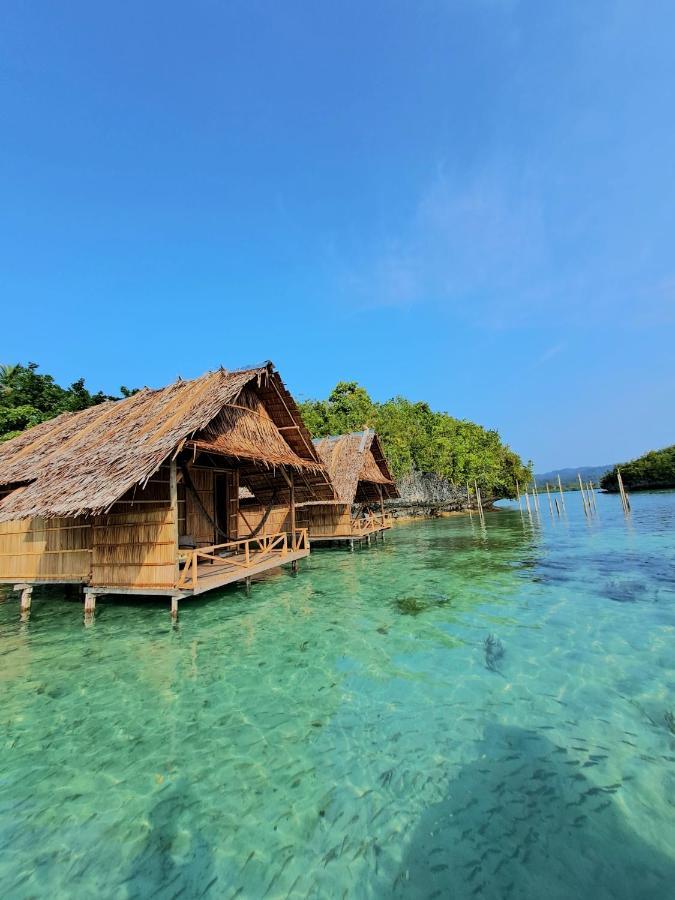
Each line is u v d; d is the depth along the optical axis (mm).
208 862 3482
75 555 10125
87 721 5680
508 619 9133
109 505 7520
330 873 3340
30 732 5445
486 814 3855
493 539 24109
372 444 24203
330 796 4148
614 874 3246
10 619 10617
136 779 4500
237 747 4992
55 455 11781
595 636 7949
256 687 6465
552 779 4266
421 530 31250
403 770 4477
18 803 4195
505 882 3201
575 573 13672
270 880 3303
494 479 50500
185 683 6695
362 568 15961
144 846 3654
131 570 9406
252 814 3965
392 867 3367
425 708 5664
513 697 5863
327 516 20625
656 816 3777
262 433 13336
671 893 3092
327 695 6125
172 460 9141
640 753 4613
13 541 10961
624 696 5797
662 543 19438
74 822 3939
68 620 10219
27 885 3326
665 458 64500
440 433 48531
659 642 7590
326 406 43438
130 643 8508
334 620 9523
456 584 12781
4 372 30547
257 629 9078
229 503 15305
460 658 7199
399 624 9070
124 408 13648
